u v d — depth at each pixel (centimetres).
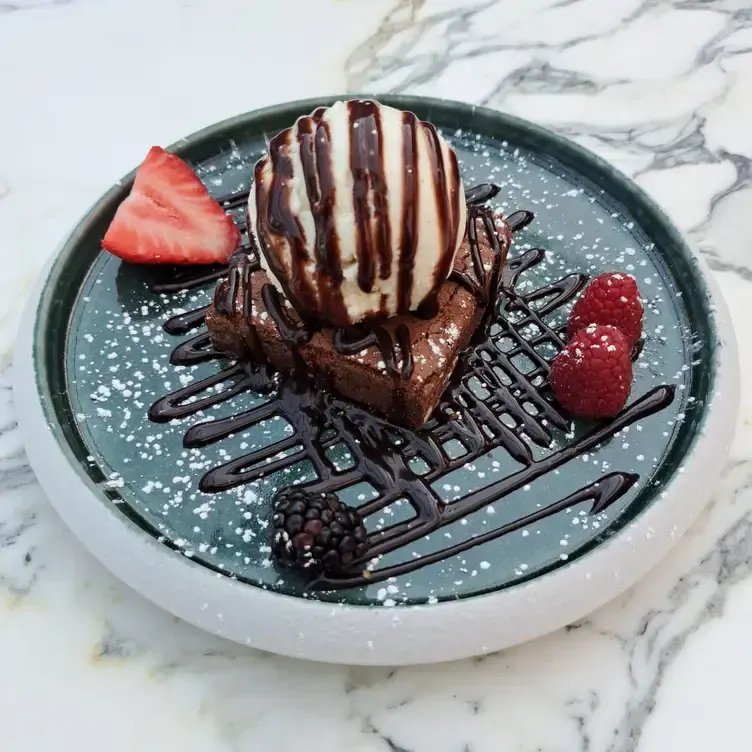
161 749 23
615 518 26
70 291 31
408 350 28
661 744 23
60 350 30
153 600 24
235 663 25
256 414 28
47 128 40
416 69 43
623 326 28
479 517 26
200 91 42
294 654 23
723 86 41
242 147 35
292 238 26
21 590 26
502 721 24
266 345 29
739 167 37
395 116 27
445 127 35
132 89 42
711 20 44
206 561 25
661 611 25
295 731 24
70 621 25
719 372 27
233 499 26
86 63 43
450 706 24
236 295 29
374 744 23
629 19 45
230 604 23
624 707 24
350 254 26
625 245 32
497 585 24
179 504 26
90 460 27
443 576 25
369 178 26
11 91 42
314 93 42
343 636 23
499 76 42
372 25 45
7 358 32
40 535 27
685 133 39
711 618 25
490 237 30
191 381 29
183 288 31
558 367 28
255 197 28
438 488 27
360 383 28
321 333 28
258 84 42
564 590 23
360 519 25
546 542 25
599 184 33
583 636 25
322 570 25
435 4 46
